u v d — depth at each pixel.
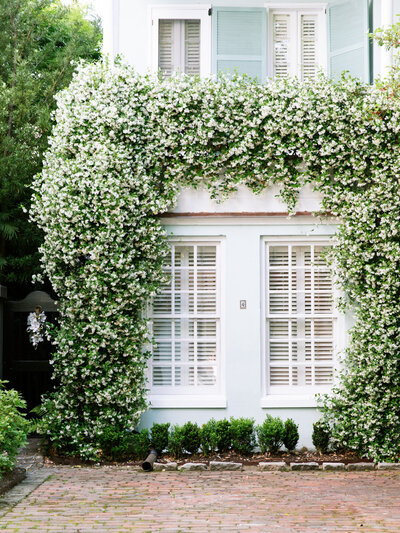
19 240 15.23
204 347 11.55
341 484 8.79
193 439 10.36
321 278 11.59
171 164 11.29
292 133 11.16
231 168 11.38
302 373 11.51
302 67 12.30
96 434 10.55
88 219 10.73
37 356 12.61
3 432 8.48
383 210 10.97
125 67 11.30
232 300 11.40
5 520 6.82
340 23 12.18
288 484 8.76
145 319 11.05
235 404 11.27
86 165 10.77
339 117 11.05
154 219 11.04
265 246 11.55
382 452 10.55
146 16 12.17
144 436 10.34
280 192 11.30
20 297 15.96
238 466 9.82
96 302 10.70
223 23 12.23
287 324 11.55
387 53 11.59
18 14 15.37
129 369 10.80
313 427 10.97
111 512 7.17
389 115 11.10
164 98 11.23
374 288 10.98
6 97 14.38
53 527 6.55
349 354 11.08
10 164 13.91
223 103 11.15
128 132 11.03
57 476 9.23
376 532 6.40
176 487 8.52
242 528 6.54
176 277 11.59
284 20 12.45
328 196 11.20
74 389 10.77
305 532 6.39
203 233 11.43
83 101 11.23
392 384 10.88
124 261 10.69
